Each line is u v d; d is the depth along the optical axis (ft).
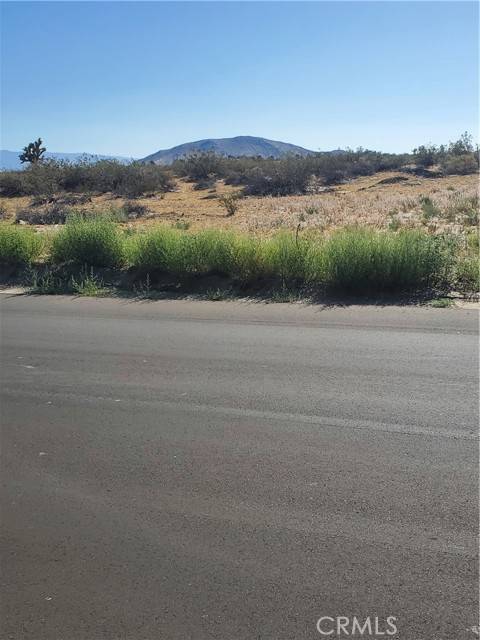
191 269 40.83
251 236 44.62
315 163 141.08
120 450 16.40
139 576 11.28
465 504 13.16
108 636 9.87
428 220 68.64
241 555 11.73
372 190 119.03
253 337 27.09
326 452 15.76
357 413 18.11
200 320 31.01
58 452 16.46
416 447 15.84
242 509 13.30
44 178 133.18
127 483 14.66
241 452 15.96
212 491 14.10
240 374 22.06
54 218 88.02
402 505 13.20
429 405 18.49
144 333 28.66
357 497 13.58
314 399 19.34
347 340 25.96
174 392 20.53
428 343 25.05
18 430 17.99
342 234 39.75
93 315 33.22
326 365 22.65
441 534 12.14
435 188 112.78
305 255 38.78
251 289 38.40
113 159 140.05
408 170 138.82
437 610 10.12
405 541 11.95
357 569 11.19
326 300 34.88
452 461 15.05
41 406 19.81
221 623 10.01
